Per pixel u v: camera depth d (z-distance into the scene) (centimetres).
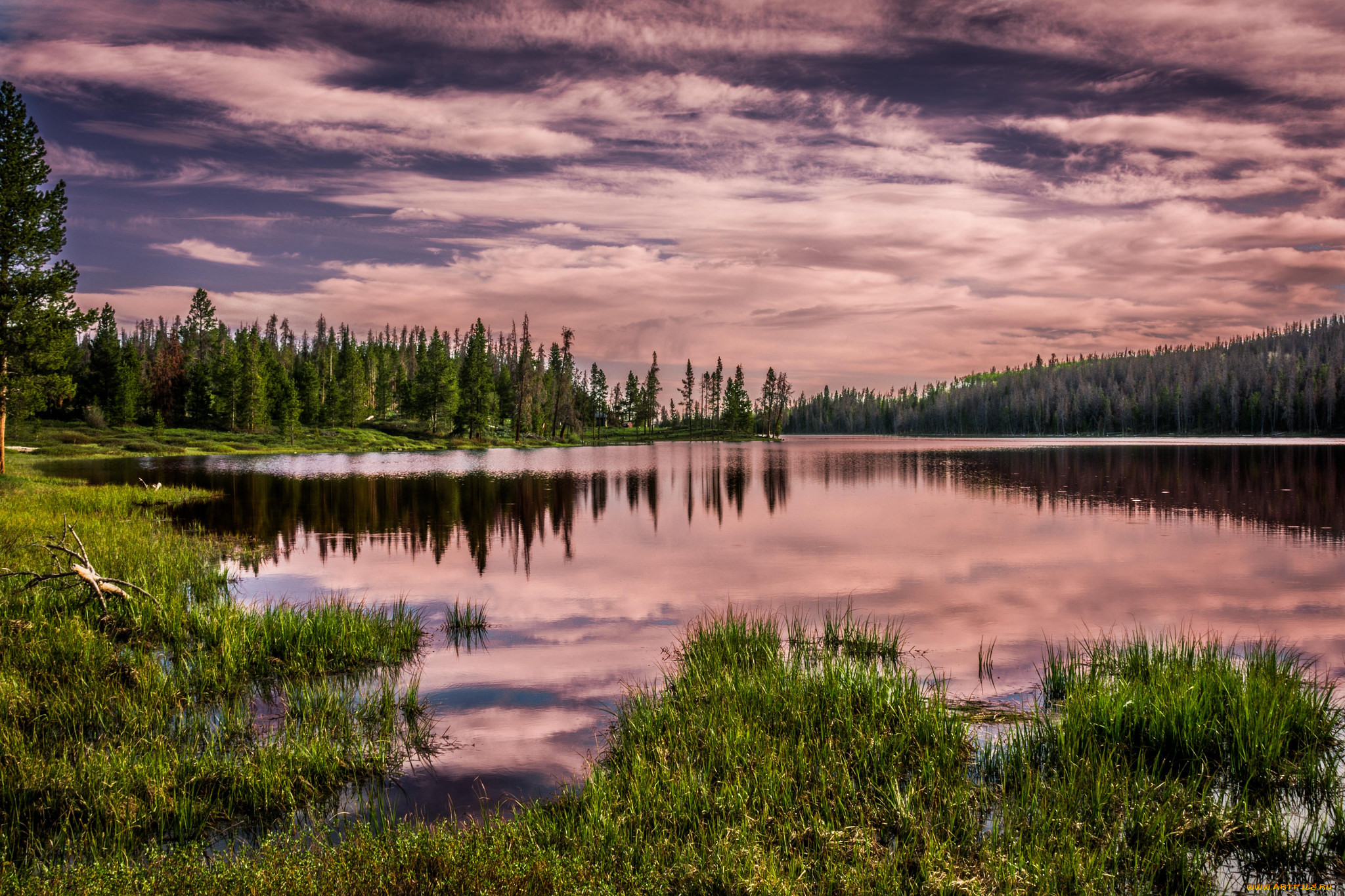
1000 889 497
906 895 495
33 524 1945
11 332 3475
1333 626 1267
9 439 6600
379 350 13575
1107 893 496
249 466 5628
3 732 718
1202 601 1460
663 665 1059
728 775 648
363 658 1073
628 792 631
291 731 779
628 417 16150
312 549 2116
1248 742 706
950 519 2705
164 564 1559
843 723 749
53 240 3553
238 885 487
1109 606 1423
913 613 1370
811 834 566
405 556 2012
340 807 647
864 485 4166
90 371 8369
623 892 488
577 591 1580
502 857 517
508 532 2475
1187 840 568
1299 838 561
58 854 554
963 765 682
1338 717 793
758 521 2706
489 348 14562
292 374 11406
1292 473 4453
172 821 609
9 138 3428
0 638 970
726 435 14488
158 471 4931
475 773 713
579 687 966
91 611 1138
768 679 876
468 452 8694
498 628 1277
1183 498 3275
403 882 491
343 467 5678
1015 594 1529
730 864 511
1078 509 2944
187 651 1015
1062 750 693
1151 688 797
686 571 1795
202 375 9250
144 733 759
